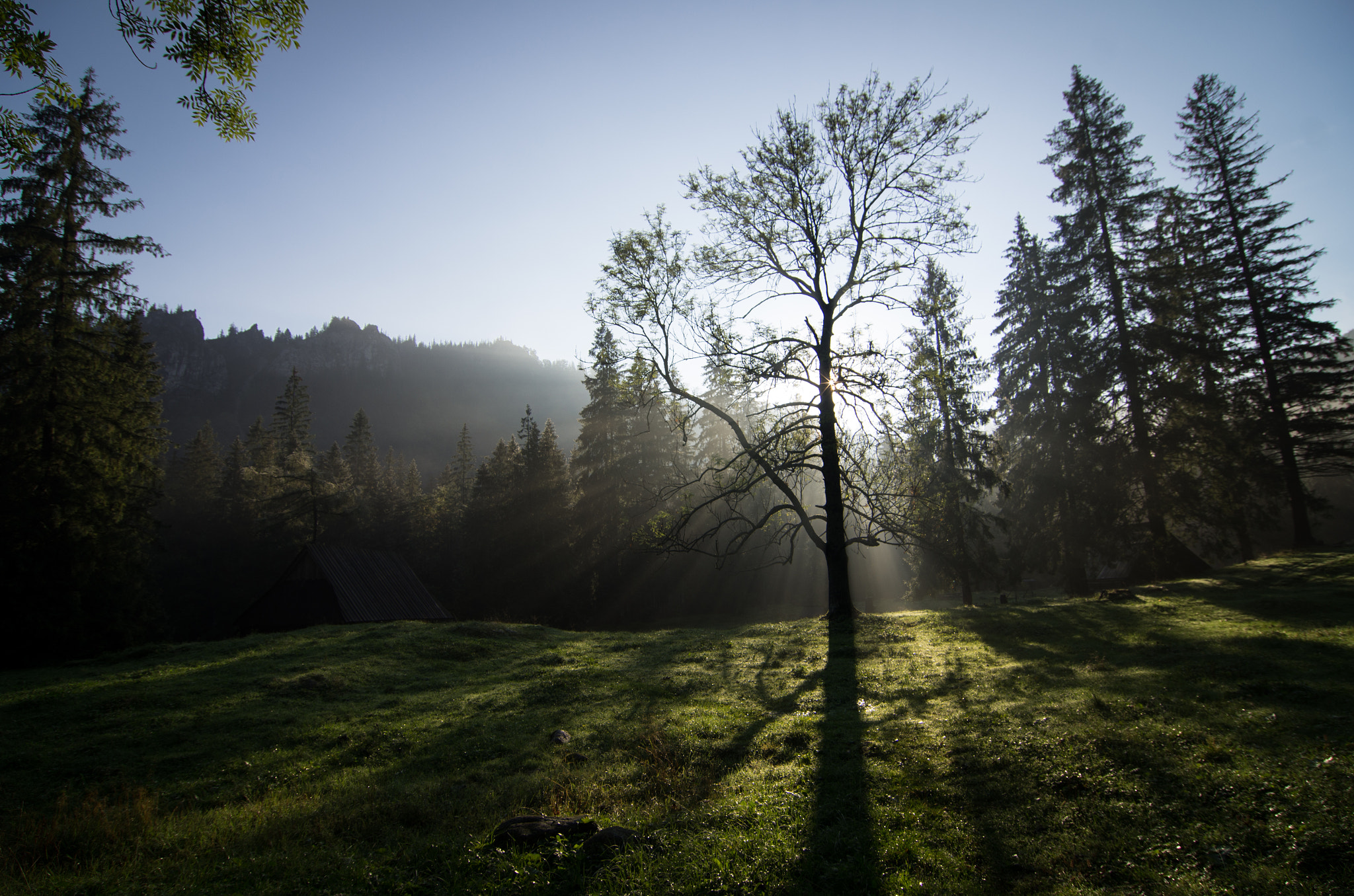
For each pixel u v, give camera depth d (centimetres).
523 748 1127
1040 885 533
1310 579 1870
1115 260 2739
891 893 531
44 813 943
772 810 717
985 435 3072
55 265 2533
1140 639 1414
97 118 2667
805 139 2059
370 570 3366
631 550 4441
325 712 1448
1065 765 745
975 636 1702
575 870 588
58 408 2525
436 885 591
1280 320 2872
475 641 2220
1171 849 550
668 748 1022
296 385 6956
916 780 786
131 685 1647
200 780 1062
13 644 2461
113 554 2770
